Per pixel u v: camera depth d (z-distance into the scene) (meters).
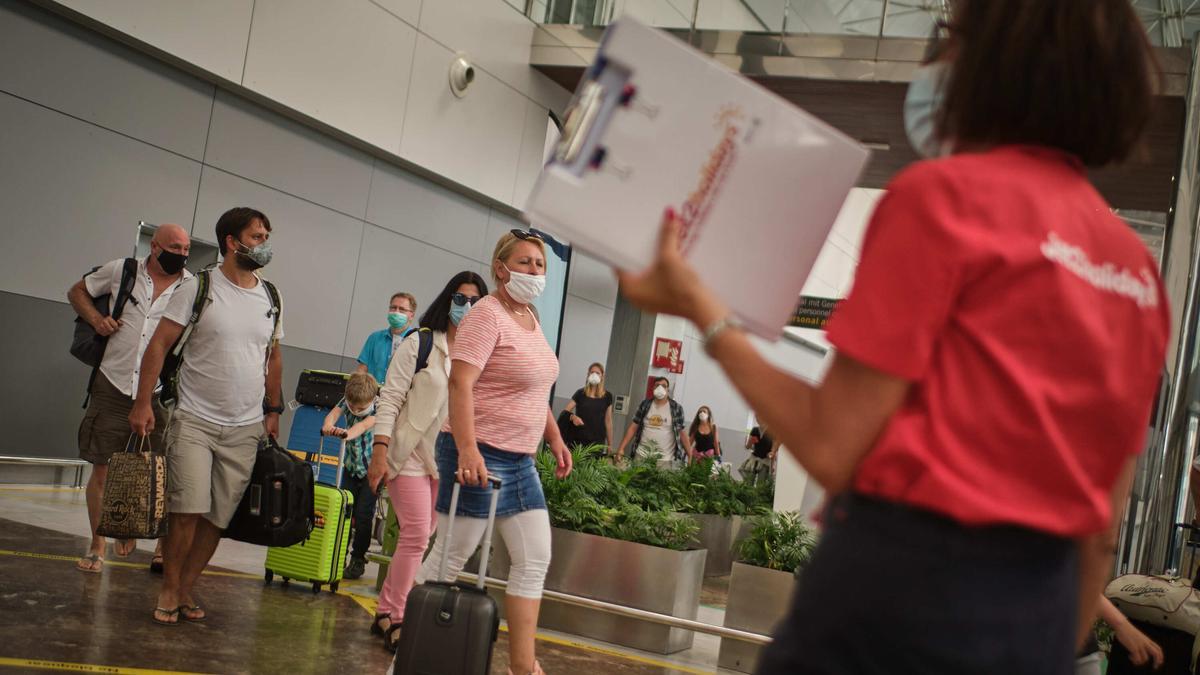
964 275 1.22
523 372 4.43
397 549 5.64
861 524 1.25
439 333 5.63
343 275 13.77
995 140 1.38
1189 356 7.66
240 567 7.49
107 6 10.39
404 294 8.86
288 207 12.89
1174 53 11.40
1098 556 1.56
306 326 13.27
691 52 1.37
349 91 13.30
